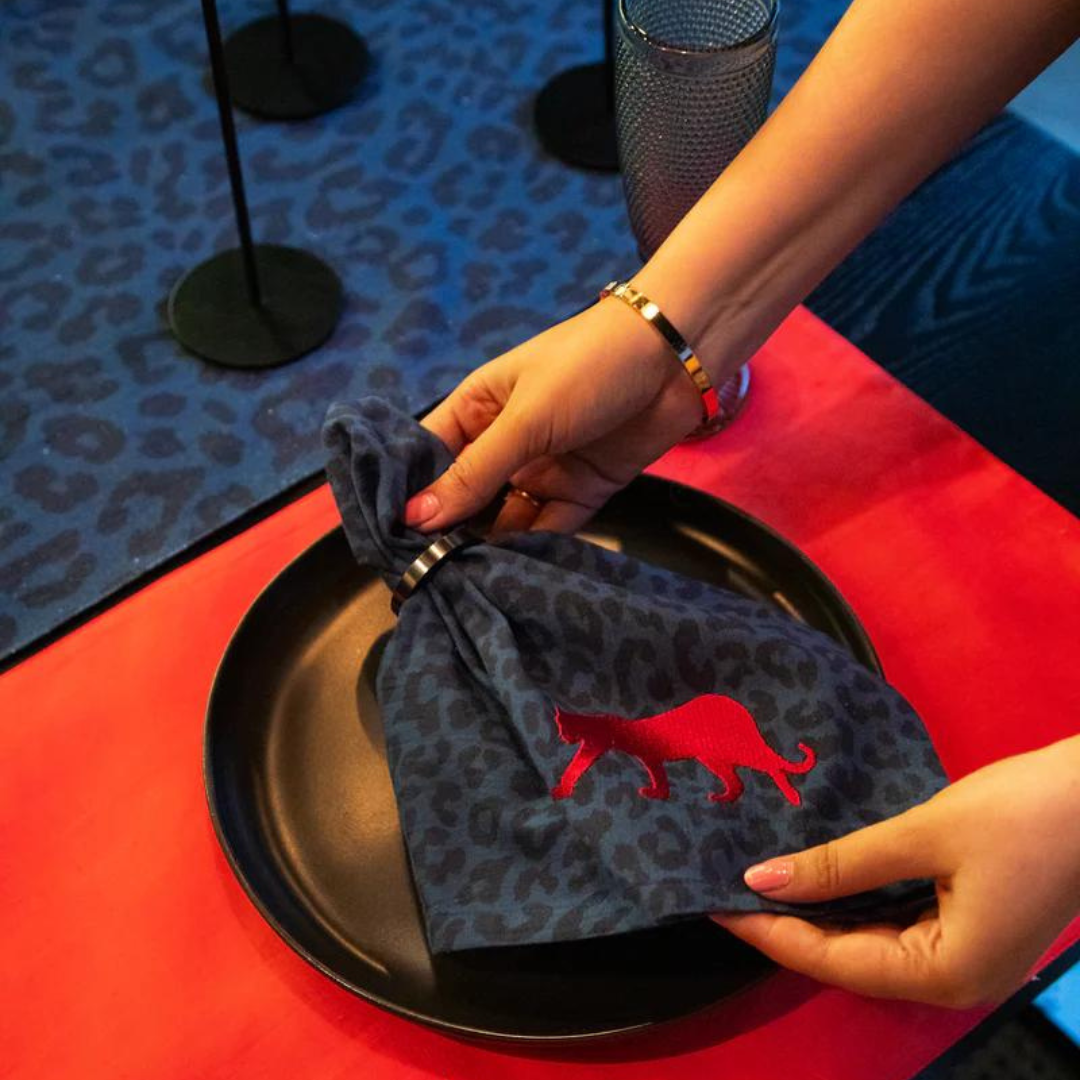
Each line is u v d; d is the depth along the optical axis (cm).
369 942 60
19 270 98
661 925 54
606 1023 55
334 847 63
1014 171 123
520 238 101
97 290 97
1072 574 74
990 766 54
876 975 54
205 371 92
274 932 61
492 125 108
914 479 79
